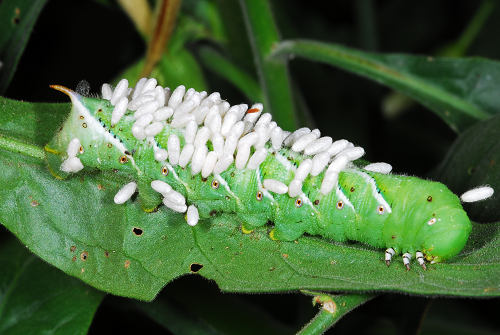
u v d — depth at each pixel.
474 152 0.26
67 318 0.25
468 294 0.23
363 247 0.25
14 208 0.24
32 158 0.25
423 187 0.25
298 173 0.25
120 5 0.29
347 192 0.25
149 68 0.29
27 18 0.27
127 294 0.24
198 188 0.25
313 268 0.24
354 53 0.28
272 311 0.29
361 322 0.27
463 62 0.28
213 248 0.25
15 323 0.25
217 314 0.28
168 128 0.25
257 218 0.25
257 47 0.28
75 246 0.24
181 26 0.30
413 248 0.25
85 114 0.25
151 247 0.25
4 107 0.25
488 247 0.25
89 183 0.25
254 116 0.25
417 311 0.26
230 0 0.30
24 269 0.26
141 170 0.25
